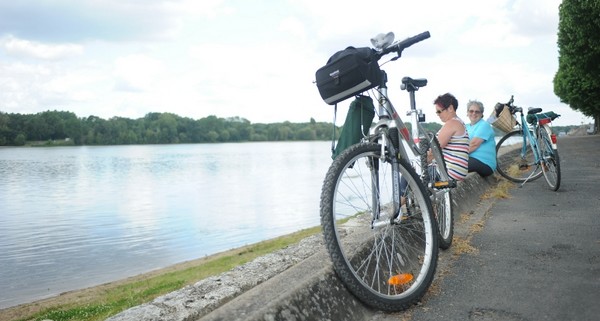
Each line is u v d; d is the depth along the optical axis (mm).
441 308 2734
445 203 4094
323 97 2754
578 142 25172
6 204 96062
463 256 3824
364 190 2707
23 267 41719
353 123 2871
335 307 2496
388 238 3236
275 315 2148
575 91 40750
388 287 2975
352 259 2855
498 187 7762
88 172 176375
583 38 19219
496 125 8922
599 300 2762
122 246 50406
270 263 3383
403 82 3514
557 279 3176
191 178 145375
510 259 3701
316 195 92375
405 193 3070
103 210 83000
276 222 60281
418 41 2740
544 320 2516
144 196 102750
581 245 4062
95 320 13141
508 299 2838
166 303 2592
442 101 5176
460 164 5012
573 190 7355
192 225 61344
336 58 2648
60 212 82750
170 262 40438
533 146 7984
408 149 3258
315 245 3855
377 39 2773
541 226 4902
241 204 81625
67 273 38375
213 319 2094
